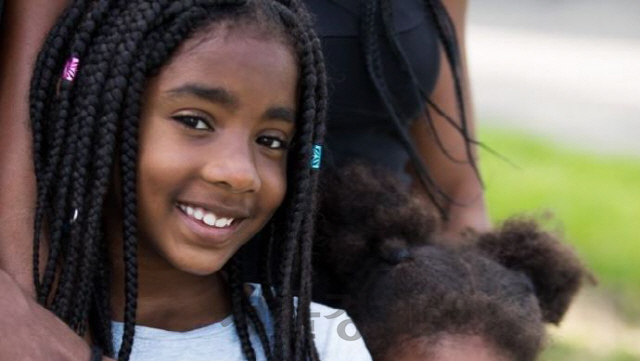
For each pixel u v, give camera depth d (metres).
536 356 2.79
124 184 2.21
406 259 2.79
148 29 2.20
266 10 2.26
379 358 2.72
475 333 2.70
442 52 3.02
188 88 2.18
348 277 2.85
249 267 2.63
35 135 2.27
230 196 2.22
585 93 12.41
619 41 15.54
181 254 2.25
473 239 3.02
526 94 12.21
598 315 6.17
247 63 2.21
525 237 3.01
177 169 2.19
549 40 15.51
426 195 3.13
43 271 2.25
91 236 2.21
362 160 2.88
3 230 2.25
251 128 2.23
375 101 2.83
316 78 2.33
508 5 18.06
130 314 2.25
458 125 3.07
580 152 9.82
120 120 2.20
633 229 7.59
